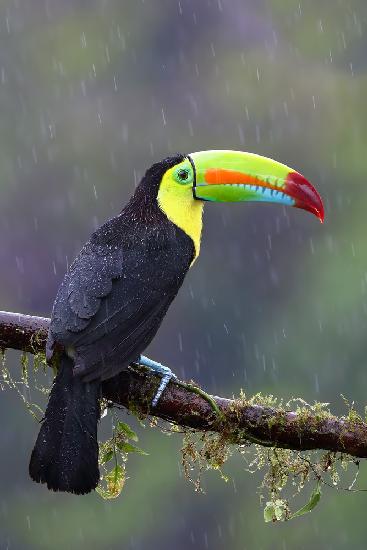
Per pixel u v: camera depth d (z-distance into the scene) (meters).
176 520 18.83
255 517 18.09
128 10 25.66
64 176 23.36
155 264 6.68
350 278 21.77
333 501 17.31
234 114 24.14
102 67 24.98
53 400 6.11
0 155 23.48
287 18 25.50
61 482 5.97
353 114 24.06
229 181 7.20
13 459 19.03
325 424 6.12
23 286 21.94
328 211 23.06
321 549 17.00
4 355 6.59
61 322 6.26
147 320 6.49
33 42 25.31
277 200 7.28
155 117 24.28
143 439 19.25
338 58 25.03
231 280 22.09
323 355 20.78
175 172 7.15
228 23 25.42
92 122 24.22
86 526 19.30
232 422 6.21
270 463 6.39
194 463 6.42
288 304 21.67
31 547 19.36
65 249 22.52
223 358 21.30
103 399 6.40
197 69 24.78
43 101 24.44
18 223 22.67
